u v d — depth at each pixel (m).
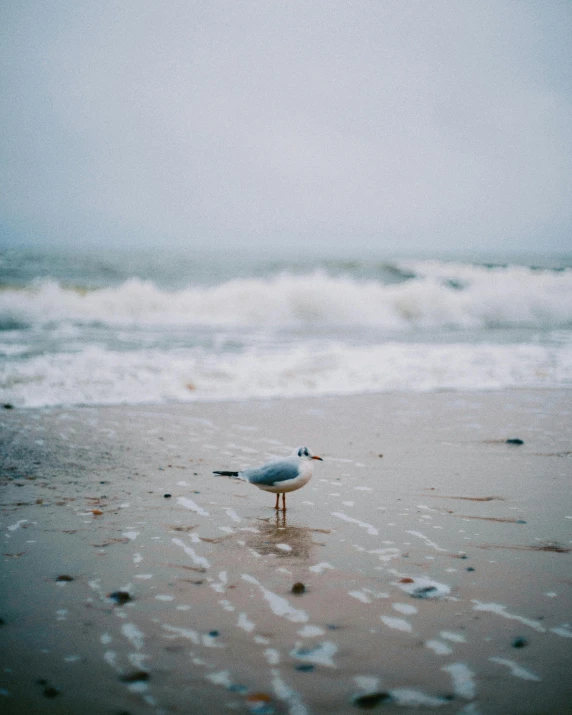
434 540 5.09
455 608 3.99
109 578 4.36
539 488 6.39
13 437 7.96
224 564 4.62
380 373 13.04
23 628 3.70
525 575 4.47
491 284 26.66
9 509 5.62
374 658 3.44
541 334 19.92
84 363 12.77
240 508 5.81
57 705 3.03
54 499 5.92
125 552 4.80
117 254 59.38
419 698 3.11
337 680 3.25
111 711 3.00
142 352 14.36
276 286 23.47
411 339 18.20
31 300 20.00
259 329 19.78
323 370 13.12
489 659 3.43
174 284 28.16
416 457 7.48
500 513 5.70
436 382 12.37
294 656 3.46
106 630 3.70
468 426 9.02
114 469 6.87
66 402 10.03
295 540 5.08
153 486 6.36
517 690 3.17
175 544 4.97
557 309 23.47
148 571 4.48
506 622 3.82
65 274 29.86
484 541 5.07
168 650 3.50
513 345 17.17
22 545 4.87
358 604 4.04
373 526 5.39
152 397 10.57
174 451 7.60
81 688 3.16
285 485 5.51
